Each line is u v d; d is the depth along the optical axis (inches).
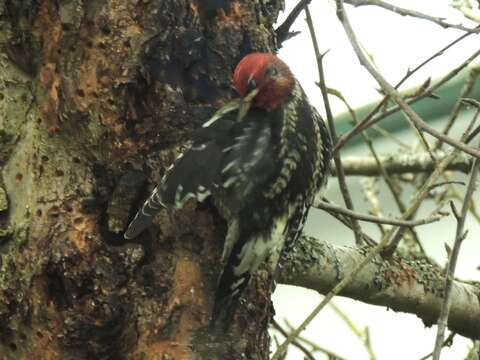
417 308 347.6
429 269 348.8
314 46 338.3
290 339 262.7
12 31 278.5
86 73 271.1
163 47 270.2
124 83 268.7
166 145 270.2
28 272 268.7
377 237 538.3
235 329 266.7
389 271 339.0
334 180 559.2
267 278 273.7
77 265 263.9
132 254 264.4
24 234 271.0
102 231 267.9
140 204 269.1
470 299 359.6
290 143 266.1
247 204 257.8
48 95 275.9
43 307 265.7
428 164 430.3
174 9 272.2
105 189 271.1
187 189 254.1
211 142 260.2
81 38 272.1
